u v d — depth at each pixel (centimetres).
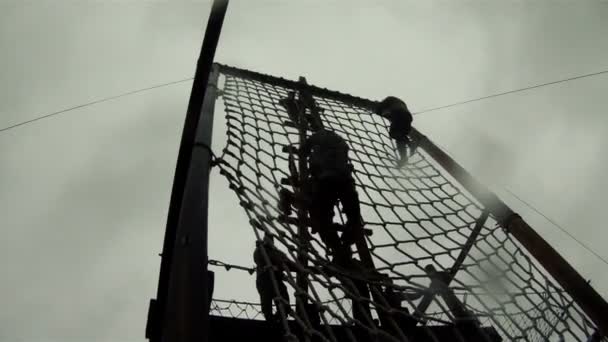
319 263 372
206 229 301
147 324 338
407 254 440
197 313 240
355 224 464
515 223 476
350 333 299
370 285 383
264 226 356
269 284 415
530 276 428
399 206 519
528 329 371
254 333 386
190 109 331
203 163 373
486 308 379
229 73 719
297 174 514
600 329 359
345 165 477
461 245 474
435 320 373
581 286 383
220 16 305
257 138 520
